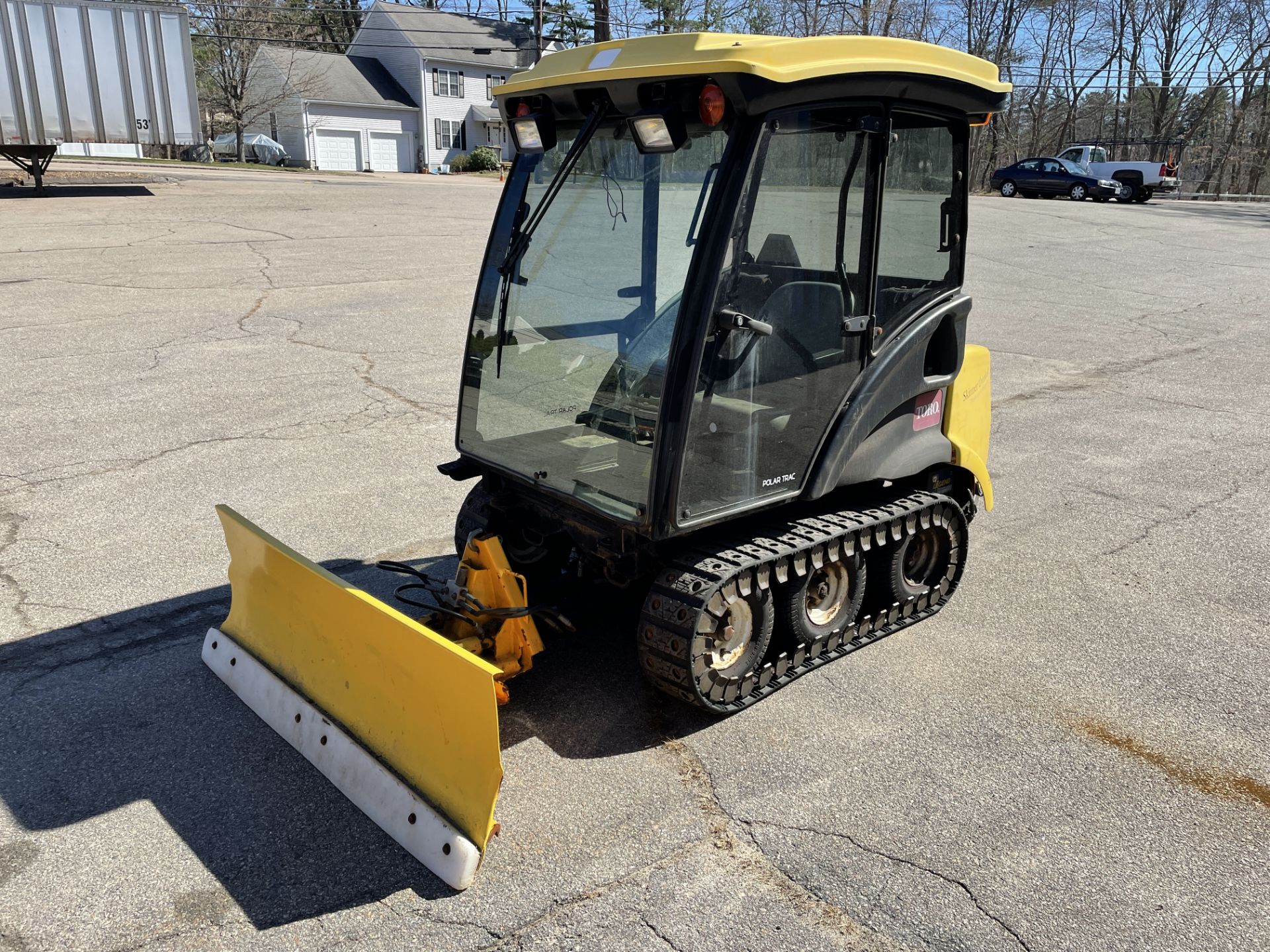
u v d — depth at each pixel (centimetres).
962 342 476
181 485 667
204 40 4906
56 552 564
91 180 2397
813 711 423
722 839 342
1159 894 321
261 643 427
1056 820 356
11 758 381
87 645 467
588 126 367
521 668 401
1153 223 2508
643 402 365
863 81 368
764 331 361
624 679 445
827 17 3925
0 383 868
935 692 440
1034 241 2094
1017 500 688
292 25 5138
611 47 369
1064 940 300
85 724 404
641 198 367
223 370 934
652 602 385
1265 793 375
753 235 356
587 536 406
